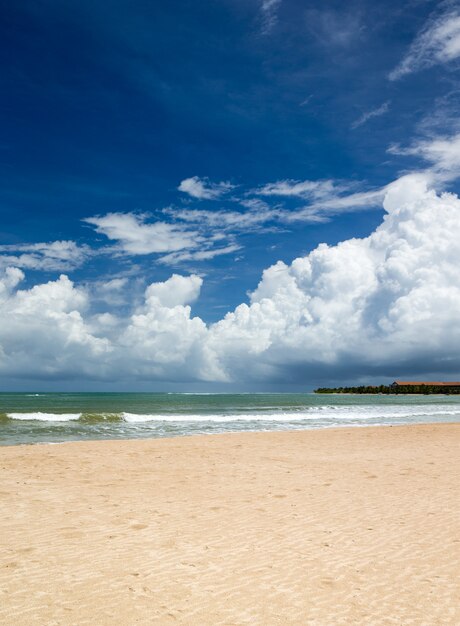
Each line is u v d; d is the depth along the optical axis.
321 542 6.30
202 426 27.25
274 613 4.30
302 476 11.02
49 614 4.17
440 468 12.24
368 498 8.82
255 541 6.31
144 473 11.24
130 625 4.02
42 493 8.91
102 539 6.29
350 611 4.36
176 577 5.08
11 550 5.79
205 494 9.05
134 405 58.97
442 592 4.78
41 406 53.69
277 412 44.41
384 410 50.22
